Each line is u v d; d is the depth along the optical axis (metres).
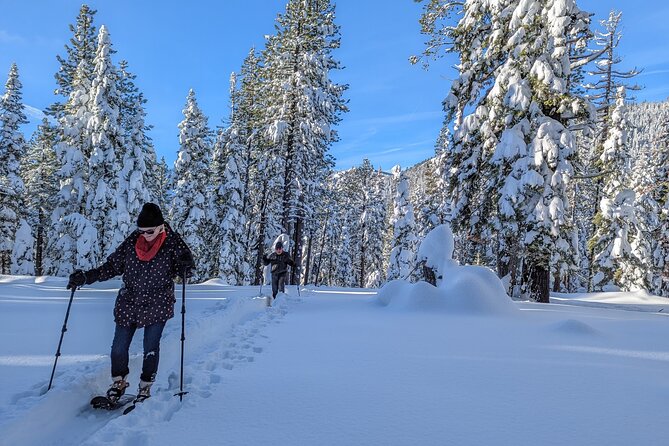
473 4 15.22
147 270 3.38
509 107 13.30
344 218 53.34
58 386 3.16
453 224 16.06
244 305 7.96
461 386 3.54
